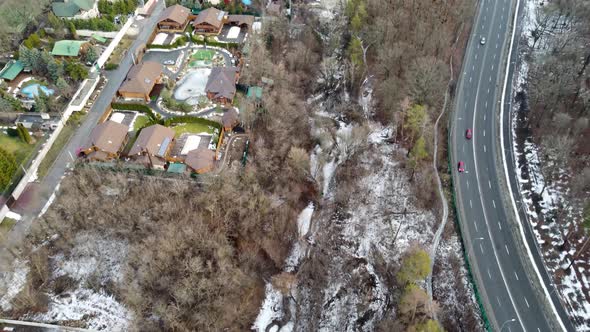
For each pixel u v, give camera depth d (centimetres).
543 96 13325
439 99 13012
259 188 10656
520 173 11938
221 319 8875
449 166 12000
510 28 16912
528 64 15400
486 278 9694
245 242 10094
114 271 9475
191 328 8538
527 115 13538
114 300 9081
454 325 9169
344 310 9788
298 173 11600
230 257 9575
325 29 16212
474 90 14300
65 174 11281
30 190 10912
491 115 13475
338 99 14288
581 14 16212
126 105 13225
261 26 16412
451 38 15650
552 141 12119
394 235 10756
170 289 8900
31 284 9181
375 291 9994
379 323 9431
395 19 15200
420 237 10669
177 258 9094
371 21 15525
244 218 10219
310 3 18300
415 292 8694
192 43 16200
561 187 11525
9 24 15650
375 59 15075
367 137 12650
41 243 9894
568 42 15388
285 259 10544
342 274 10344
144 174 11344
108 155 11631
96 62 14600
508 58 15538
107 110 13088
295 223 11088
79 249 9706
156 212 9956
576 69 14262
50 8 16950
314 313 9775
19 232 10038
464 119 13350
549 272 9806
